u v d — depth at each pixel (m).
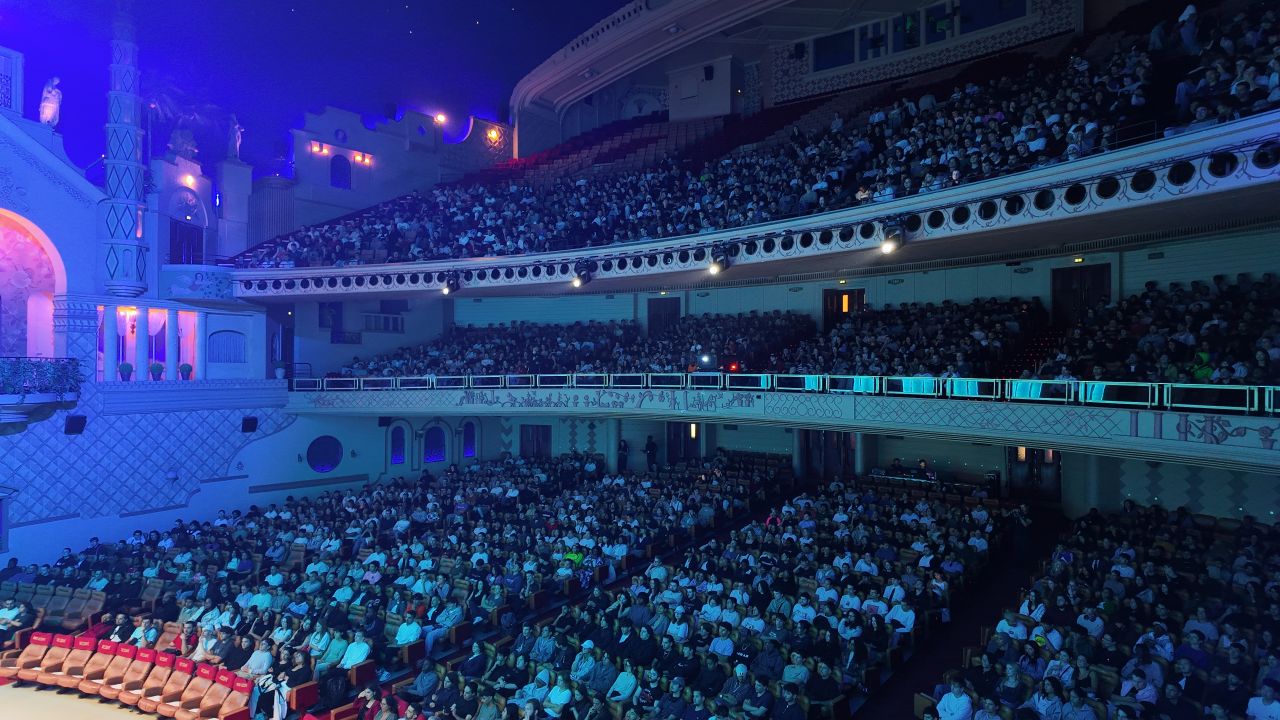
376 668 16.34
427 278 28.98
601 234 28.58
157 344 27.98
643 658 15.02
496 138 42.94
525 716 12.87
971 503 22.81
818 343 25.16
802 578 17.36
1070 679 12.27
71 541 24.47
